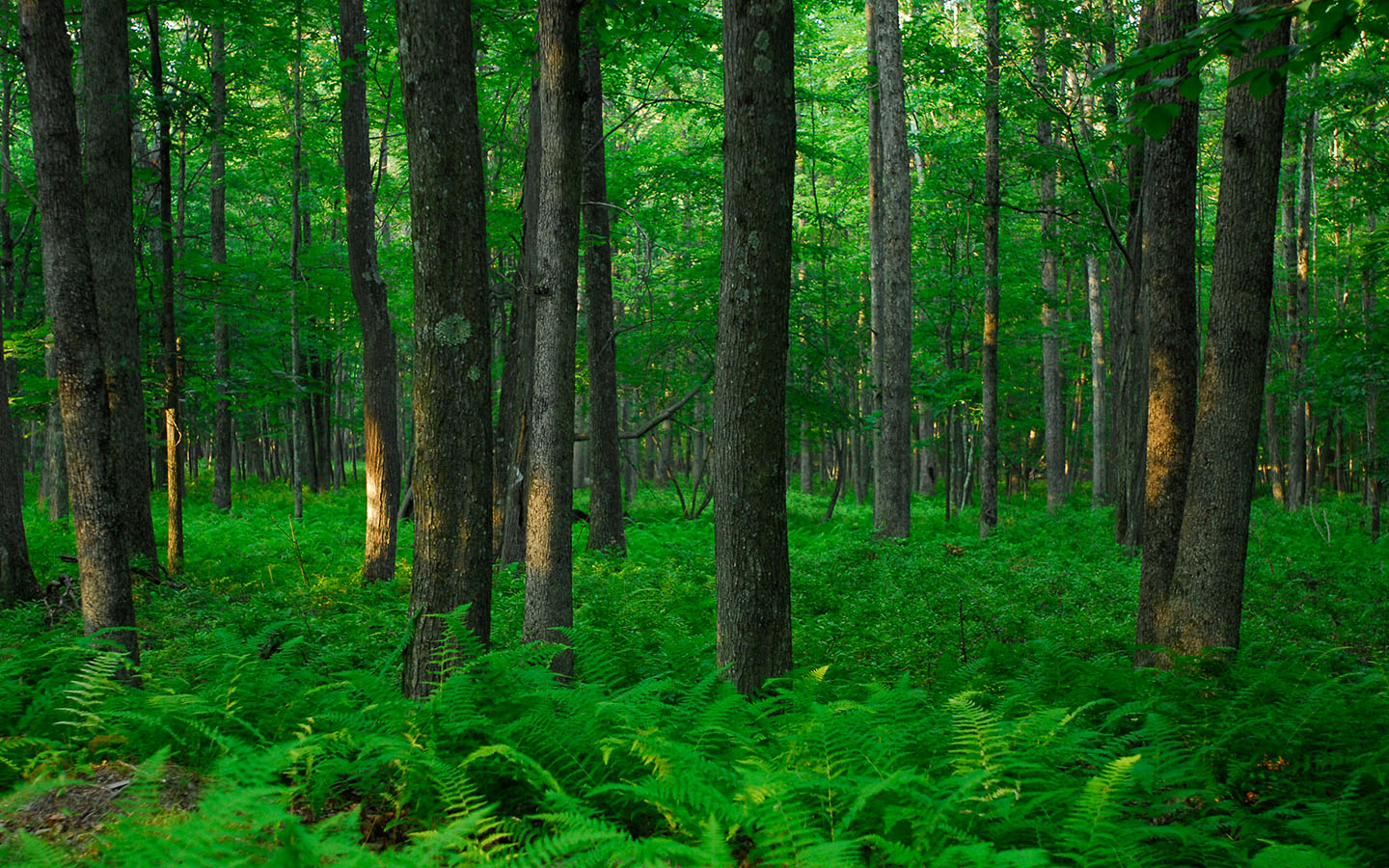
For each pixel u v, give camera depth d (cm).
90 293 622
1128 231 1602
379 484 1270
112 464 627
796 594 1202
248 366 2189
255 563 1383
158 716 468
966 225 2191
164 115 1209
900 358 1805
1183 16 819
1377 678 556
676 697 635
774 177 567
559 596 689
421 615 578
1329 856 336
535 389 694
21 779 449
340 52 1272
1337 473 3547
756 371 576
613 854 288
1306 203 2312
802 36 2109
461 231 580
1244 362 660
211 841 278
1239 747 486
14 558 986
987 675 721
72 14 1273
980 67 1795
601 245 1554
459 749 449
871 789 333
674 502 2833
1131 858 318
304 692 545
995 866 285
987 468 1825
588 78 1491
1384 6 430
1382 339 1602
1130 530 1545
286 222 2856
